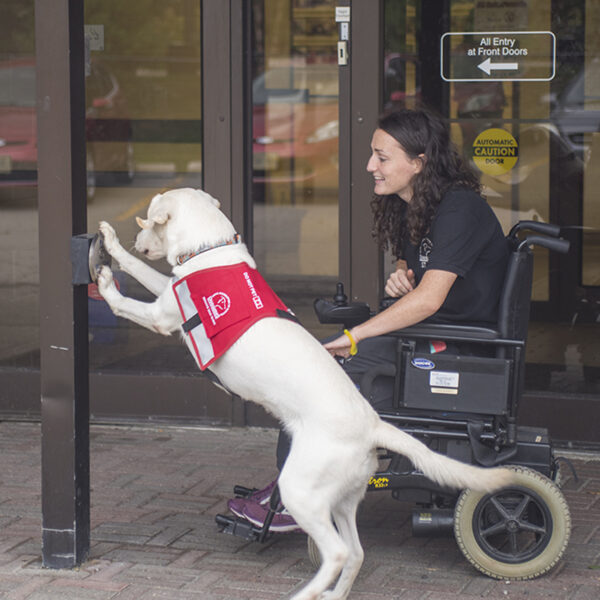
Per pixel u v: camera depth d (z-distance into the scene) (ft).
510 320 11.12
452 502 11.86
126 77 16.97
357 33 16.05
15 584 10.98
